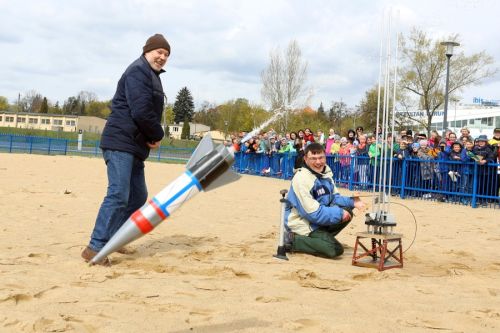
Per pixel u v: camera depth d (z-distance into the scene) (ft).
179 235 23.39
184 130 311.06
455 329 11.21
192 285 14.15
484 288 15.31
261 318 11.34
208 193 43.83
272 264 17.72
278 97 108.37
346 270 17.48
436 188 45.65
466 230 28.86
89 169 67.26
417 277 16.75
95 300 12.27
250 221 28.78
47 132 188.14
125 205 17.21
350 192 51.37
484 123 183.11
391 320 11.62
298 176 20.30
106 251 13.80
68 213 28.27
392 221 18.49
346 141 58.03
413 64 112.98
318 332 10.59
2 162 71.31
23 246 18.95
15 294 12.10
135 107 16.75
